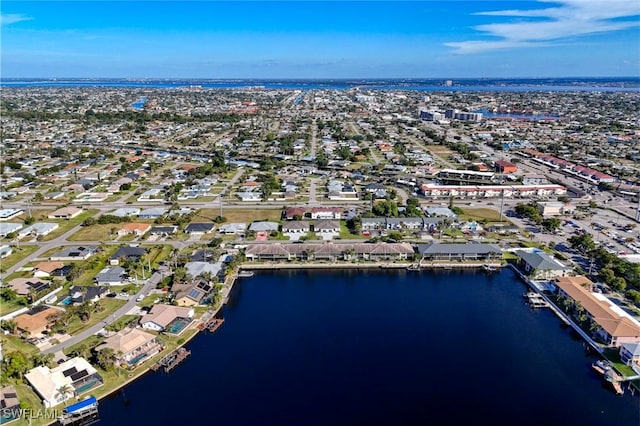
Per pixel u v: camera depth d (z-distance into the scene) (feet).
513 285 456.86
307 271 486.79
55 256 488.85
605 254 472.03
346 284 456.86
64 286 428.97
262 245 509.76
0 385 298.15
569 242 542.98
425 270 490.08
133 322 371.35
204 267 456.45
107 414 281.33
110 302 402.72
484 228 588.91
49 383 293.02
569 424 273.54
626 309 398.01
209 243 533.55
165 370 319.68
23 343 343.26
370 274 480.64
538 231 585.22
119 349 324.19
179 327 364.58
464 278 472.03
